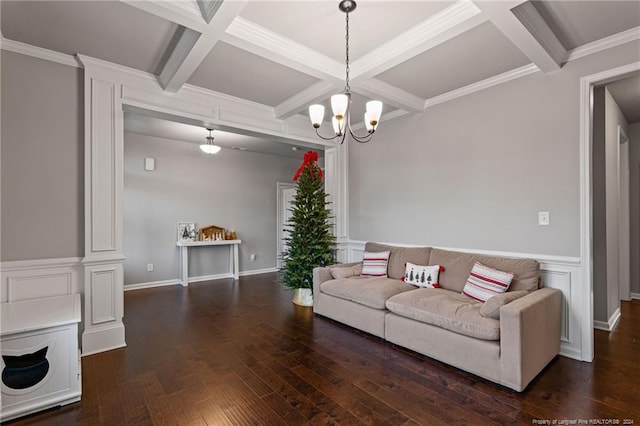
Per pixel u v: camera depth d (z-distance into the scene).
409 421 1.93
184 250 5.70
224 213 6.45
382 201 4.45
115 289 2.99
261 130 4.05
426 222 3.92
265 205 7.05
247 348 2.97
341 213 4.89
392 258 3.92
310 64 2.84
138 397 2.18
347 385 2.33
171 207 5.83
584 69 2.72
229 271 6.48
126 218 5.39
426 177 3.92
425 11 2.27
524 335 2.21
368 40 2.64
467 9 2.16
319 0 2.15
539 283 2.85
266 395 2.20
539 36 2.38
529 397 2.16
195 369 2.57
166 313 4.04
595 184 3.49
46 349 2.05
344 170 4.93
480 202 3.41
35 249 2.71
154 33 2.52
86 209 2.87
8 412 1.93
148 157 5.58
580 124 2.74
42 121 2.75
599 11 2.24
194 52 2.57
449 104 3.68
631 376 2.44
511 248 3.17
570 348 2.78
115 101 3.03
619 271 4.13
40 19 2.31
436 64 3.00
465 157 3.54
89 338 2.85
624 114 4.32
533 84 3.02
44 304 2.48
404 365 2.63
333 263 4.58
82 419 1.95
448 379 2.40
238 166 6.66
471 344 2.42
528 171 3.06
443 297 2.85
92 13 2.25
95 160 2.92
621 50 2.54
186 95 3.46
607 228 3.45
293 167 7.52
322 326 3.56
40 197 2.74
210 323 3.66
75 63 2.89
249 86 3.49
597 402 2.10
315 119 2.57
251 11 2.27
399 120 4.23
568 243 2.81
